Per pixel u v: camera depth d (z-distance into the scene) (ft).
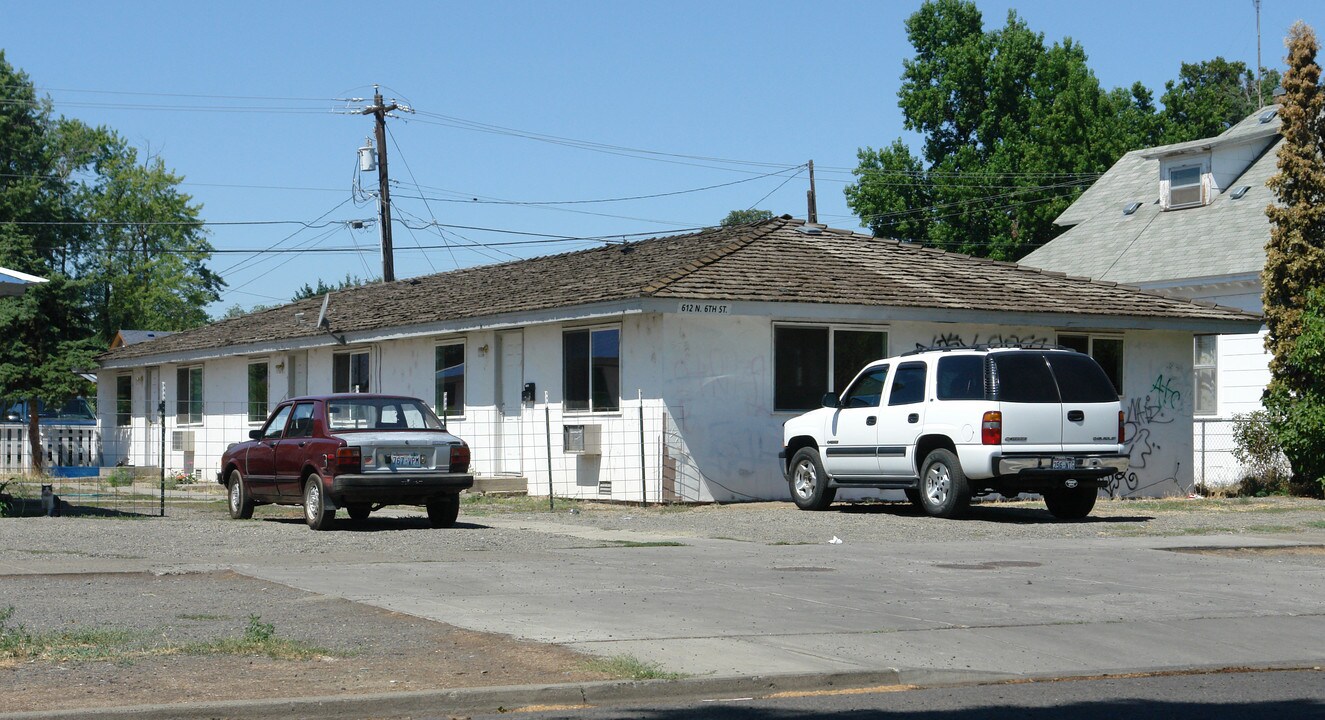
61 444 106.52
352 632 31.22
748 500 70.03
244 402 108.68
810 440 66.23
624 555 46.75
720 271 70.23
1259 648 32.17
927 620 34.27
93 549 47.06
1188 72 238.48
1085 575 42.91
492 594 37.14
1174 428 82.43
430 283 102.68
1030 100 174.70
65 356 104.17
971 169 171.94
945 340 75.82
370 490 54.75
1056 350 59.21
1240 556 48.67
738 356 70.08
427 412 59.47
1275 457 83.92
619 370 71.26
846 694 26.78
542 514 64.59
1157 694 26.94
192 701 23.95
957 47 176.76
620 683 26.04
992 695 26.73
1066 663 29.91
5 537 50.80
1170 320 79.66
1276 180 84.07
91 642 29.40
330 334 93.81
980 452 57.52
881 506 68.03
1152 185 120.16
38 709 23.12
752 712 25.00
